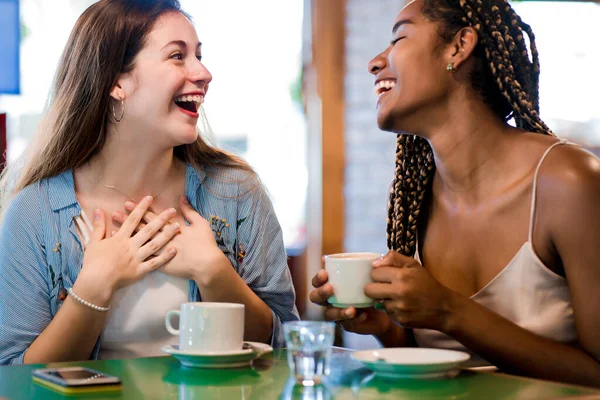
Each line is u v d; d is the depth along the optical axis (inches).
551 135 62.1
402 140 68.8
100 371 49.4
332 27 167.3
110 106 68.8
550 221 56.9
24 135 177.3
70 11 178.4
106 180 70.8
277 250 76.5
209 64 186.9
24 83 176.9
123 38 67.0
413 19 62.0
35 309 67.7
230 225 74.2
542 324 58.6
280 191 183.8
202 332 50.6
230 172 76.3
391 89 63.1
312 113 171.5
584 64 164.2
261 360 53.5
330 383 45.3
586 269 55.3
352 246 169.5
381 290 52.7
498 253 60.9
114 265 64.2
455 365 46.1
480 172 62.1
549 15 162.7
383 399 40.9
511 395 41.5
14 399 41.6
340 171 169.6
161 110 67.1
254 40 186.5
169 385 44.9
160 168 71.2
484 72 61.9
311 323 45.9
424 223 68.5
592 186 55.5
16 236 68.6
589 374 55.1
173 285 68.0
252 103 187.8
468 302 54.6
